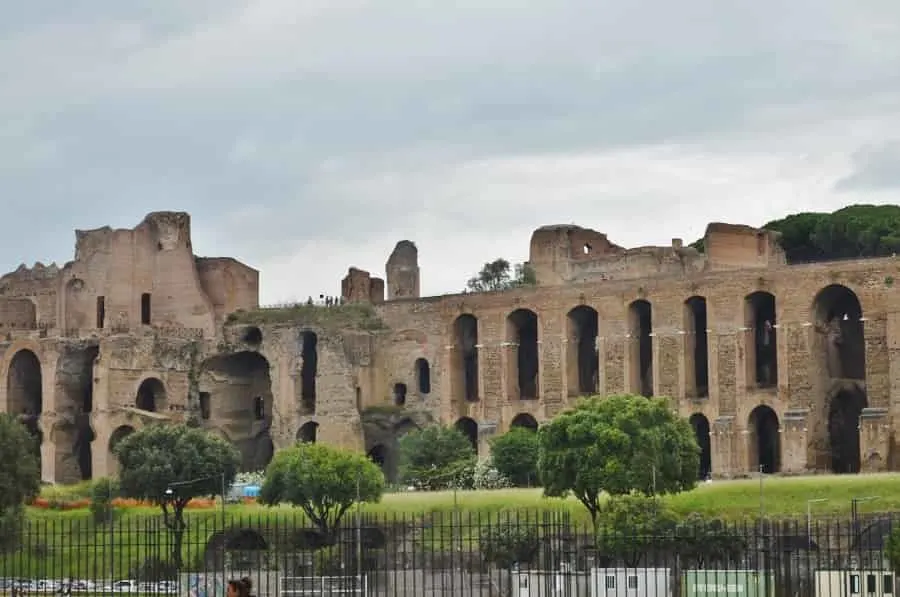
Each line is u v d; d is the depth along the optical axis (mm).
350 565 174250
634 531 169250
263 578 162125
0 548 168875
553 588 152250
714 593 151750
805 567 157500
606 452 197625
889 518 169500
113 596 158625
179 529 175750
